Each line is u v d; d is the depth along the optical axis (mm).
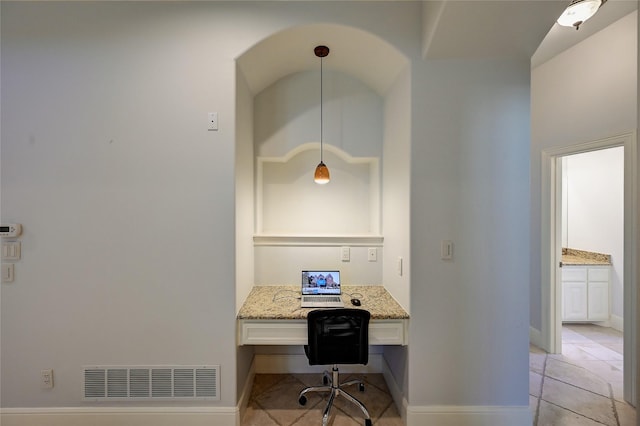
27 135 1814
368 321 1818
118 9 1819
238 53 1829
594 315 3600
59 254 1822
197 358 1831
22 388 1826
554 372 2549
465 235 1850
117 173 1823
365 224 2787
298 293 2271
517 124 1851
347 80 2445
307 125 2441
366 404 2109
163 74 1823
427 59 1846
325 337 1812
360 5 1841
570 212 4043
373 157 2471
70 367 1825
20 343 1829
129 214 1822
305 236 2461
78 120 1813
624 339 2180
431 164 1847
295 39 1941
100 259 1823
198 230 1831
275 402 2143
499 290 1855
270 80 2361
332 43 2002
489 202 1850
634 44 2174
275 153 2439
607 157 3645
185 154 1823
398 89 2068
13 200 1817
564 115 2705
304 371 2547
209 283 1832
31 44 1809
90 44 1813
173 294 1831
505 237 1852
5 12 1808
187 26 1826
